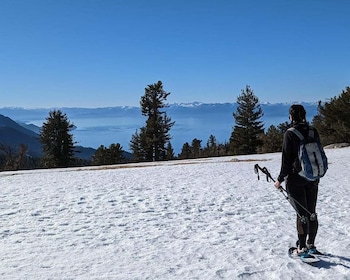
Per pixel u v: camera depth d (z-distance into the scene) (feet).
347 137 139.23
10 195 38.09
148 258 18.30
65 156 201.67
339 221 24.67
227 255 18.43
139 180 48.39
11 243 21.25
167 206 30.89
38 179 54.49
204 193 36.76
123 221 26.08
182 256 18.49
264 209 29.25
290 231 22.65
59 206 31.55
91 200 34.04
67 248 20.18
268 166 63.36
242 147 200.85
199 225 24.75
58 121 200.64
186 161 99.81
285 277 15.53
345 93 143.64
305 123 17.24
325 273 15.72
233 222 25.35
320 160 16.47
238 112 203.82
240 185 41.68
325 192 35.94
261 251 18.89
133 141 219.82
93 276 16.07
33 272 16.61
